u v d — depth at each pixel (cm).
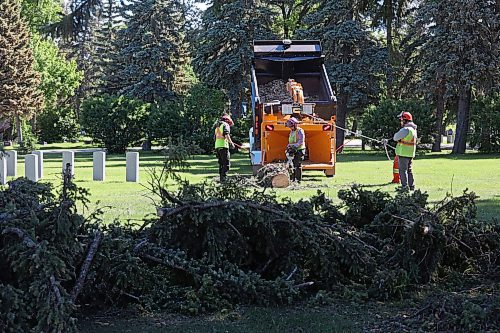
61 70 6338
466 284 709
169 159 722
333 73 4022
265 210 696
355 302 643
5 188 696
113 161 3219
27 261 521
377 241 757
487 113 3647
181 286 660
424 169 2361
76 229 571
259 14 4509
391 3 4131
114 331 558
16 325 492
